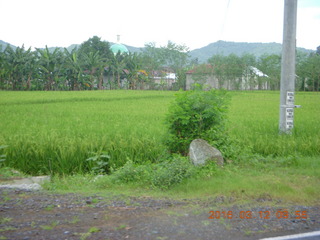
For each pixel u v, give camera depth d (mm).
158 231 4453
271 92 54812
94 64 67562
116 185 7320
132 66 73188
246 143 11000
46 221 4852
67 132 12883
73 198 6082
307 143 10648
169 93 48406
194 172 7438
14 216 5086
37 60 68562
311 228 4629
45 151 10461
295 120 16594
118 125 14750
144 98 38469
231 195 6137
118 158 10320
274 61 69812
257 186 6484
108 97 38594
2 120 17672
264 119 17750
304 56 72938
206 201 5836
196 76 65750
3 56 65188
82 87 71188
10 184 7824
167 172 7301
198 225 4676
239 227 4621
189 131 9312
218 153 8398
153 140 11375
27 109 24578
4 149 10648
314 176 7535
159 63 86250
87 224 4727
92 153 10102
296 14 12711
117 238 4223
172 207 5516
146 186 7156
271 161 9312
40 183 7699
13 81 68500
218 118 9273
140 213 5191
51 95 41250
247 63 70625
